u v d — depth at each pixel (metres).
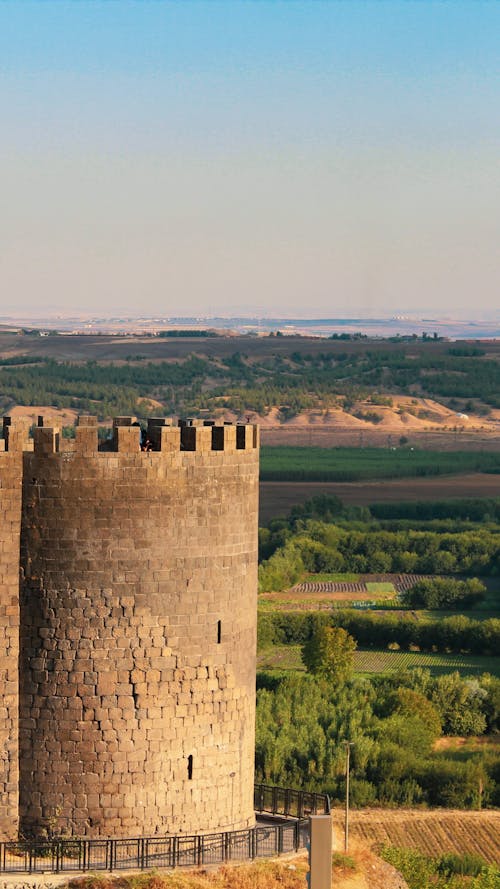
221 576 137.75
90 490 132.12
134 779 134.12
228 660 138.62
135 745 134.12
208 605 136.88
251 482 141.62
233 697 139.38
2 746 133.25
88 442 132.00
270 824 151.25
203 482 136.25
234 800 140.25
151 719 134.62
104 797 133.50
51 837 133.00
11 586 132.88
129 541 133.12
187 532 135.38
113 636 133.12
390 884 158.38
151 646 134.38
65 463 131.88
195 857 133.75
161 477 134.00
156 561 134.12
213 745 138.00
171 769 135.75
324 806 168.25
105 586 132.88
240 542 139.88
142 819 134.62
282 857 137.88
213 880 130.12
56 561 132.38
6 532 132.50
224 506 138.00
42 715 133.12
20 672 133.62
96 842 132.12
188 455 135.25
